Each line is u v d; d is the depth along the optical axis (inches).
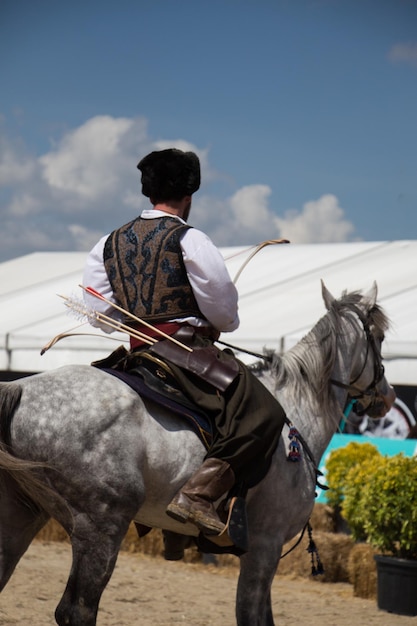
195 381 294.0
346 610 513.0
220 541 291.4
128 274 300.4
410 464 509.4
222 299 294.8
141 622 450.3
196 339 297.4
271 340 782.5
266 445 295.1
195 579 600.1
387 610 510.6
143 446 278.1
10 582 514.9
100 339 875.4
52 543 712.4
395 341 717.9
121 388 282.2
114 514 271.7
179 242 294.0
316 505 676.1
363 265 1039.6
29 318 1018.1
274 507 309.3
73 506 272.1
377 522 510.9
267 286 1013.2
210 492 280.1
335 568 619.5
